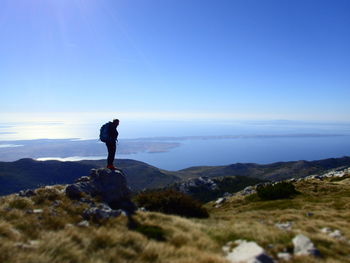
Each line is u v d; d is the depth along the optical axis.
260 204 36.75
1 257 8.91
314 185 43.19
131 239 12.52
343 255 13.09
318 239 14.36
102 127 21.45
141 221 15.86
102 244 11.62
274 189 39.88
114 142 21.30
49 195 16.86
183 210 25.17
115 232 12.93
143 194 26.92
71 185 18.20
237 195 47.78
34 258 9.12
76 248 10.55
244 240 13.90
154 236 13.72
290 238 14.02
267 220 23.14
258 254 11.18
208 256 11.25
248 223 20.06
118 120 21.52
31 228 12.21
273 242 13.59
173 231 14.88
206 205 45.69
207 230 16.47
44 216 13.88
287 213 26.89
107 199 19.23
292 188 40.59
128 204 20.00
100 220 14.62
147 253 11.29
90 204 17.17
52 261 9.33
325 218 23.59
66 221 13.97
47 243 10.47
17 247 9.85
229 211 35.88
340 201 32.28
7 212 13.63
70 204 16.23
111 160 21.56
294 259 11.68
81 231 12.56
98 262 9.83
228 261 10.74
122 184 20.70
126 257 10.91
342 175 52.78
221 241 14.52
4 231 11.11
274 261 11.48
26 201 15.52
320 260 11.80
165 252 11.70
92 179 20.14
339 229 17.70
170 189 27.84
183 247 12.49
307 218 23.14
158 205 25.34
